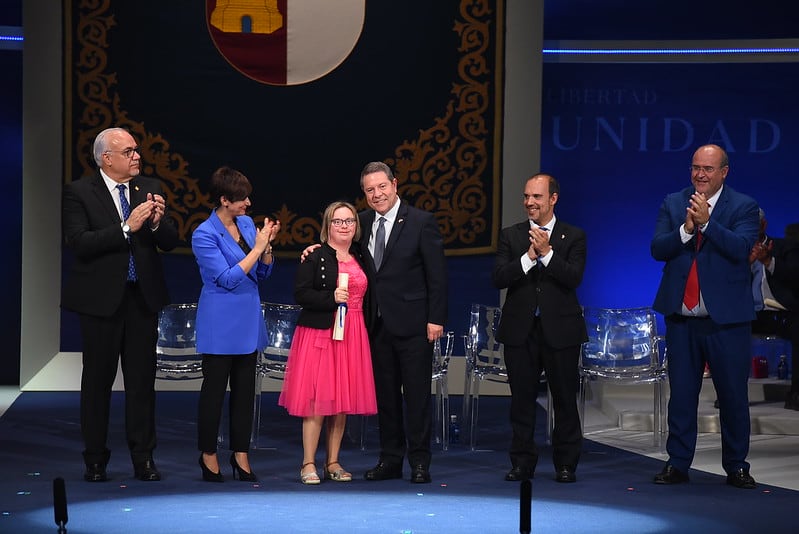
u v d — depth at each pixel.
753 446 21.38
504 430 23.02
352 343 16.98
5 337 29.19
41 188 27.84
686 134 29.59
